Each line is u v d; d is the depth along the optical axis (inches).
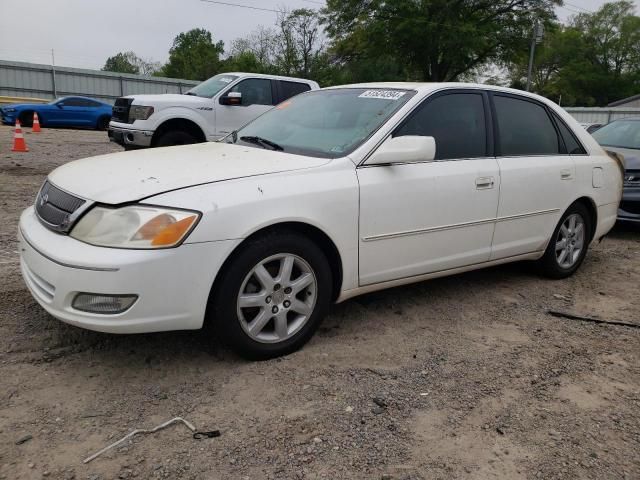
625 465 100.7
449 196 156.5
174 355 130.9
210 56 2410.2
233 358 130.9
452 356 138.8
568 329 159.6
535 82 3034.0
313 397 116.9
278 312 129.8
